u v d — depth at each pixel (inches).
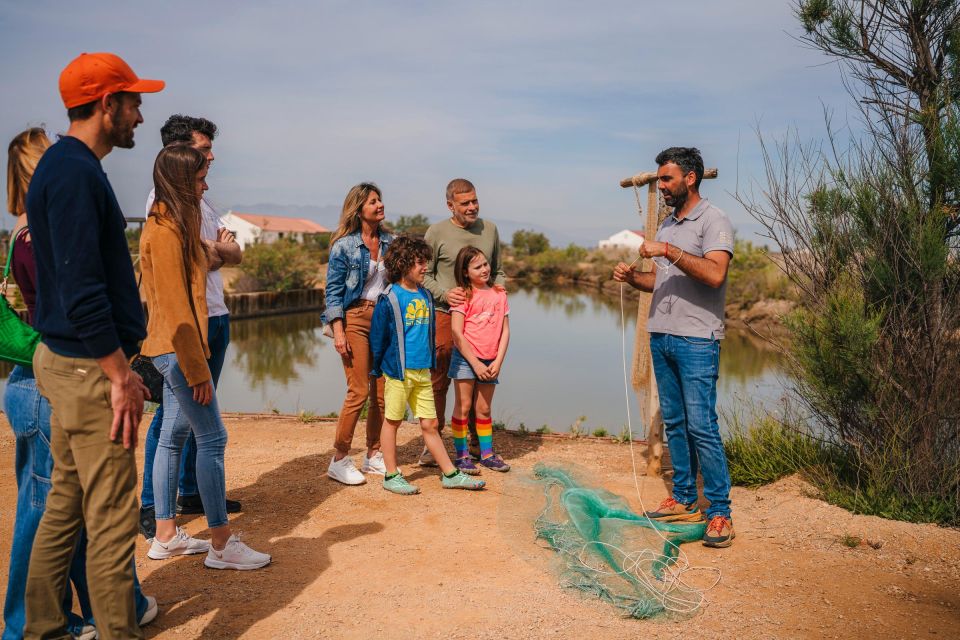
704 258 149.1
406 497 179.9
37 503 99.0
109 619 94.8
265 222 3262.8
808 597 125.7
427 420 185.5
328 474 193.9
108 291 95.0
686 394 155.2
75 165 87.0
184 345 117.4
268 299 1309.1
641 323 204.4
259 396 506.9
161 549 138.8
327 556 142.6
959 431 165.0
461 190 203.2
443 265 207.8
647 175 188.9
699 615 119.0
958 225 166.1
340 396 511.8
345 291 185.2
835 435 185.3
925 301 163.9
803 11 184.7
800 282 181.2
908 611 120.6
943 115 167.3
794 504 171.0
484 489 187.6
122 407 90.9
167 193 119.2
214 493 130.6
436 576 133.6
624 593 125.4
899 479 166.9
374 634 112.3
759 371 571.8
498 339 201.6
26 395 97.3
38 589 96.0
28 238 98.3
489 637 111.7
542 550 145.6
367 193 186.9
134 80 95.7
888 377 167.8
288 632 112.4
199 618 116.2
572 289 2176.4
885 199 168.1
